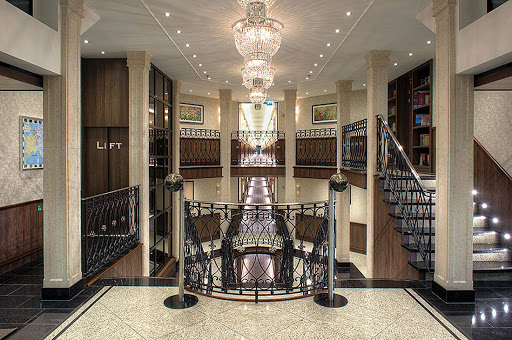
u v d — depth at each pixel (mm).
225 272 5012
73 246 4348
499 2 3980
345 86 10570
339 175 3988
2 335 3275
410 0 5004
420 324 3492
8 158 6012
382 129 7168
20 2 3979
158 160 9375
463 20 4066
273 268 9555
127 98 7660
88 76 7723
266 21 4809
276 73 9789
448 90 4160
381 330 3355
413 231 5426
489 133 6242
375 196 7348
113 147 7746
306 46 7250
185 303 3938
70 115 4359
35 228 6488
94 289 4461
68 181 4285
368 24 5973
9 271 5629
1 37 3234
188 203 4668
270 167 13203
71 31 4395
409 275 5648
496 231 5727
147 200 7641
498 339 3203
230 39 6699
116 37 6555
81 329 3393
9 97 6074
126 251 6559
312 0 5020
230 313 3711
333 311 3762
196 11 5355
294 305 3916
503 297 4230
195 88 12227
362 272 10102
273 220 4727
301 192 14453
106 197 5656
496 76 3803
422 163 8820
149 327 3404
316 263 4777
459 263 4094
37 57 3791
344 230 10062
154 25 5945
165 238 10172
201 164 13391
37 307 3957
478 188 6316
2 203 5852
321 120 13852
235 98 14430
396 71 9430
